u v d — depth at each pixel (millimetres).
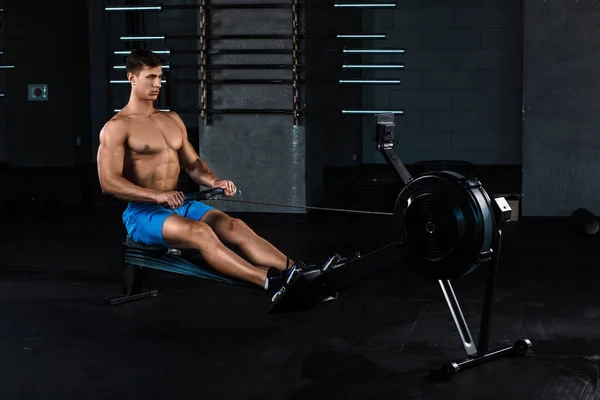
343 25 10453
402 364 3826
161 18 11367
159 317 4668
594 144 7344
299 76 7656
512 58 11039
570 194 7430
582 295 5027
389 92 11273
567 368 3738
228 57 7781
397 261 3648
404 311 4723
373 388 3523
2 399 3422
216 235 4414
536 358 3881
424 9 11102
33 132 10836
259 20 7695
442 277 3566
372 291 5176
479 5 11008
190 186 8469
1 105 12242
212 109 7805
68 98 10789
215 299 5047
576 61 7297
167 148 4605
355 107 10914
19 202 8492
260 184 7836
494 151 11211
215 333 4348
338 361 3877
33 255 6391
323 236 7000
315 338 4238
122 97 11648
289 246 6605
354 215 7895
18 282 5535
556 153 7406
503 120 11141
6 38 10734
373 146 11344
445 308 4777
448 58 11133
